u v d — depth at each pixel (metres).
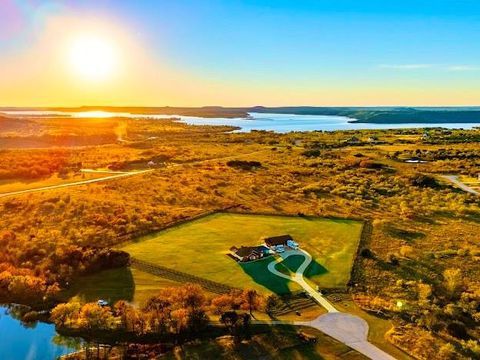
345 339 56.97
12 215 109.81
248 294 63.53
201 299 63.47
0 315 66.75
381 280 74.69
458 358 52.69
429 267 79.06
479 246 88.88
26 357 57.00
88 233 95.50
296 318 62.16
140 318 60.25
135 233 96.38
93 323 61.00
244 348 55.53
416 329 59.38
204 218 108.38
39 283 71.75
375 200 124.81
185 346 56.84
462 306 65.38
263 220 106.94
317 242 91.75
